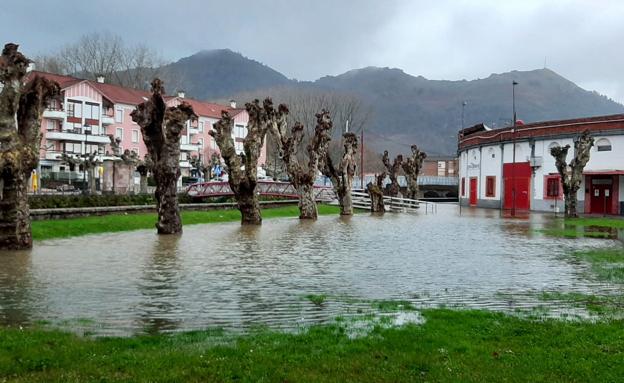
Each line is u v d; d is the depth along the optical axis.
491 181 61.44
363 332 8.76
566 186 41.12
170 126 25.41
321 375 6.67
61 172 56.31
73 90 69.88
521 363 7.19
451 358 7.39
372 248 21.28
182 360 7.10
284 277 14.47
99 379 6.45
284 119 37.78
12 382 6.32
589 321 9.61
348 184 44.22
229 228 29.81
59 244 21.20
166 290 12.53
